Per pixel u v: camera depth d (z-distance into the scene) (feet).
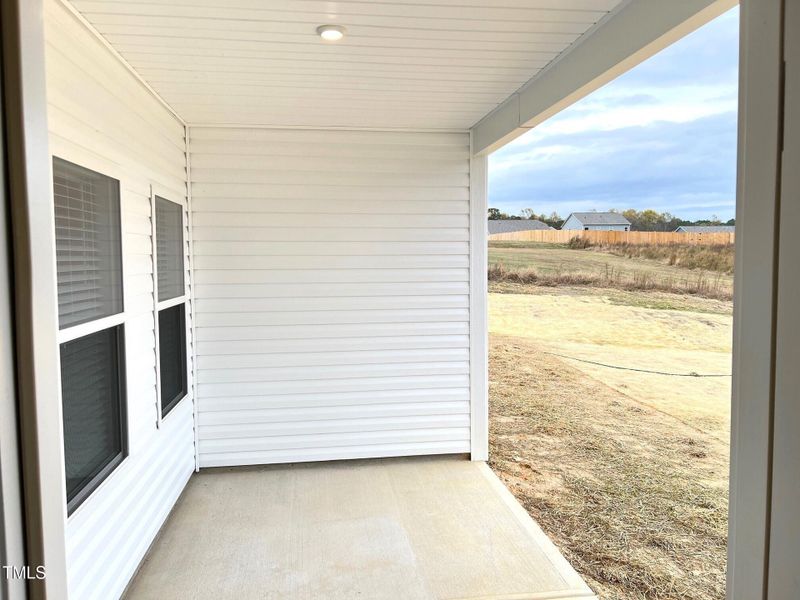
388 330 13.98
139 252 9.45
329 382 13.84
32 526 2.18
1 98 2.09
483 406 14.37
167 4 6.83
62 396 6.84
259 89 10.31
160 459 10.48
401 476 13.35
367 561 9.56
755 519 2.09
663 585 9.38
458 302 14.19
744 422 2.16
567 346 21.31
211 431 13.51
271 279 13.50
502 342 23.27
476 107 11.74
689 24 5.89
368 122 12.98
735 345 2.22
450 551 9.91
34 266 2.17
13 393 2.14
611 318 20.08
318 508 11.62
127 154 8.96
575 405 19.48
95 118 7.67
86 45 7.42
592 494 13.42
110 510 7.97
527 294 22.65
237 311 13.42
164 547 9.98
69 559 6.71
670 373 18.22
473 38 7.98
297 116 12.35
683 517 12.16
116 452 8.61
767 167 2.02
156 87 10.04
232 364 13.48
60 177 6.77
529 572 9.25
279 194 13.41
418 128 13.60
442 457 14.57
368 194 13.71
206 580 8.96
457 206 14.05
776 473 1.98
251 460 13.66
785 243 1.93
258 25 7.49
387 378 14.05
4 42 2.09
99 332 7.99
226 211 13.25
